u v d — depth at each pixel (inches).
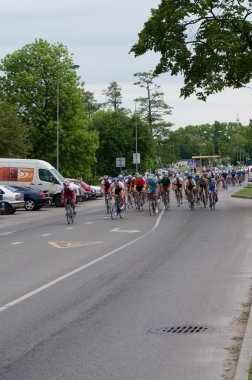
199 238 799.1
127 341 299.4
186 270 530.9
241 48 1334.9
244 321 336.8
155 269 539.8
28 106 2532.0
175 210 1412.4
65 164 2605.8
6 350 285.7
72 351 282.7
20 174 1800.0
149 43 1407.5
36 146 2564.0
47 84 2539.4
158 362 264.1
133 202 1672.0
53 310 374.0
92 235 877.8
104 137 3841.0
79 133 2568.9
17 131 2153.1
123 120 3914.9
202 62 1359.5
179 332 315.9
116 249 698.8
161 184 1437.0
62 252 682.8
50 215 1428.4
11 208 1487.5
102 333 315.9
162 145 4384.8
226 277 490.6
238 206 1520.7
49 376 246.5
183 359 267.9
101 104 4724.4
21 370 255.0
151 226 1005.8
